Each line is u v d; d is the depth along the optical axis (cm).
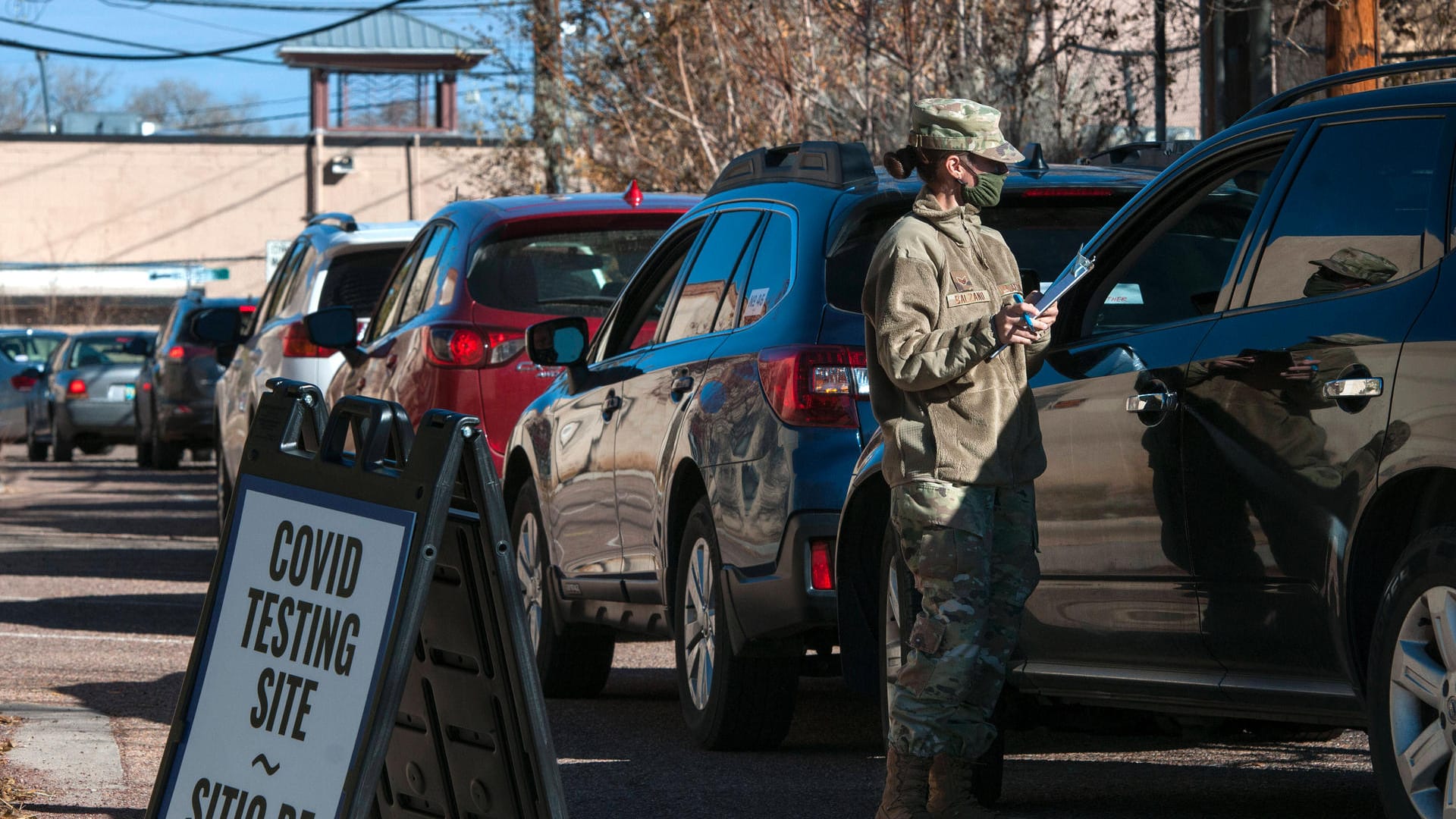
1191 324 711
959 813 710
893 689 746
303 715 556
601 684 1198
